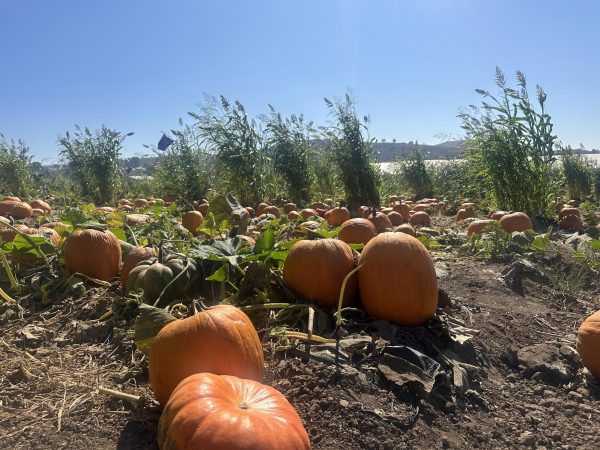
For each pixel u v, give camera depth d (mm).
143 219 3818
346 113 6516
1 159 8219
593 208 5961
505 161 5102
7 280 2223
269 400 1016
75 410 1253
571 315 2191
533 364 1629
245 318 1287
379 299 1665
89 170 7949
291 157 6883
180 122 7055
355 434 1175
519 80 5023
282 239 2961
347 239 2592
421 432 1222
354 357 1468
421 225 4852
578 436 1295
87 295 2029
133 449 1116
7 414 1236
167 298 1798
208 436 896
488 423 1319
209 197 6910
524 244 3111
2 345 1633
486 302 2203
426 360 1445
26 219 4703
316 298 1744
